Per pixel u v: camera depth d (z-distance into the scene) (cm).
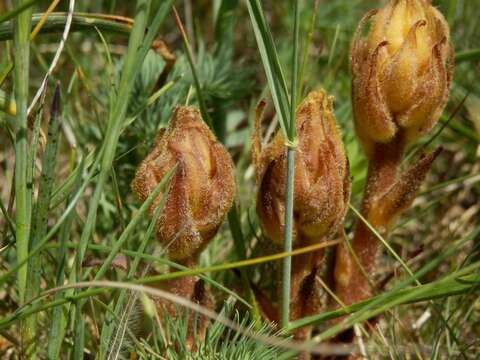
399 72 21
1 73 22
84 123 29
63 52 32
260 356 20
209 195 20
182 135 20
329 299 23
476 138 29
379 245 23
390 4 21
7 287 25
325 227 21
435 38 21
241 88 30
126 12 36
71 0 22
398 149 22
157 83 28
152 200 20
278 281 22
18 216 20
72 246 21
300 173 20
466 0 35
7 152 30
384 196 23
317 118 21
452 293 21
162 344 21
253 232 25
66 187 22
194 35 37
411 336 24
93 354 23
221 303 25
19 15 19
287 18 36
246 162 32
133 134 27
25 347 21
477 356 22
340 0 36
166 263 20
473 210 29
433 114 22
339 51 34
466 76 33
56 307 20
